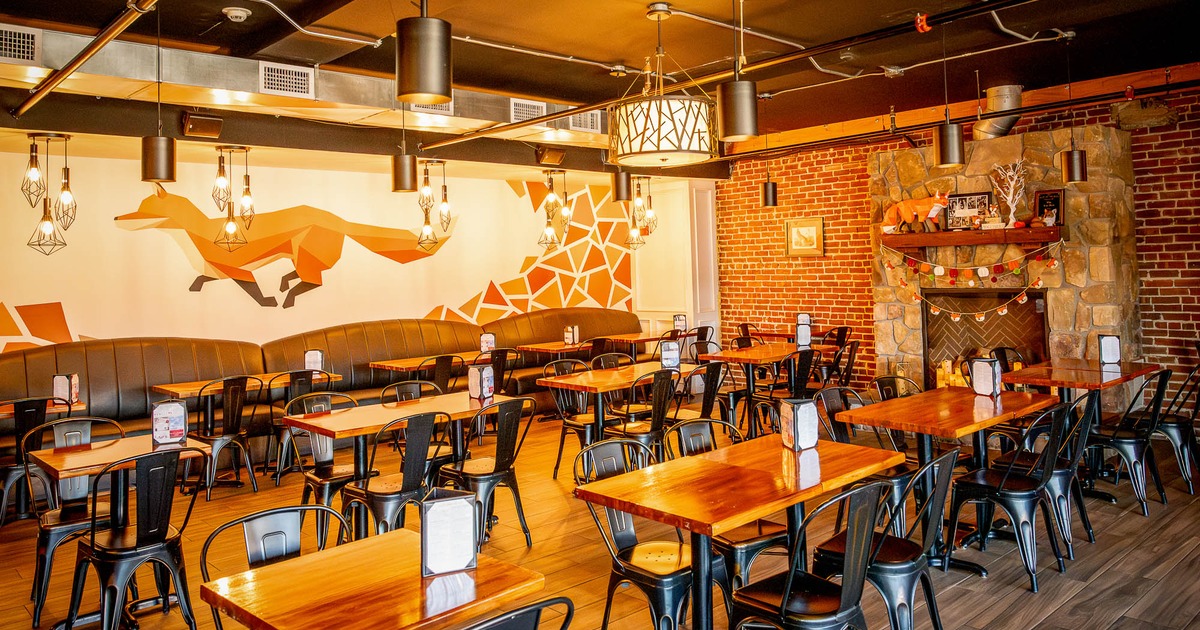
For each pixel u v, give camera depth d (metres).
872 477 4.47
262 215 8.45
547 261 10.80
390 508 4.38
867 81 7.33
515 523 5.47
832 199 10.07
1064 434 5.16
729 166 11.09
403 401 5.62
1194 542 4.71
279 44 5.21
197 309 8.05
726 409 6.92
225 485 6.75
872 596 4.11
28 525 5.86
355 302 9.12
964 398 5.02
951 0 5.34
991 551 4.71
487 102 6.57
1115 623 3.70
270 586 2.40
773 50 6.34
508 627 2.08
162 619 4.07
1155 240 7.54
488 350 9.11
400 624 2.11
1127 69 7.27
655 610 3.14
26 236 7.14
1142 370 5.70
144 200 7.73
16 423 5.48
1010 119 7.75
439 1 4.41
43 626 4.02
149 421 7.16
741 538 3.54
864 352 9.86
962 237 7.72
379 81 6.05
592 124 7.34
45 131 6.02
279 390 8.05
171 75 5.13
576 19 5.48
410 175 6.60
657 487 3.23
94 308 7.47
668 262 11.24
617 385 6.14
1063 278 7.32
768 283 10.86
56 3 5.04
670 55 6.41
